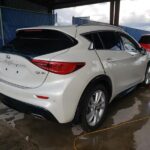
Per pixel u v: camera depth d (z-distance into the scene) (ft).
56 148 9.59
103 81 11.32
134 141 10.23
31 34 11.09
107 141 10.23
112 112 13.58
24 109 9.89
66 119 9.39
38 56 9.25
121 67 12.98
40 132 10.91
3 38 27.02
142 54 16.44
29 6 54.95
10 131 10.86
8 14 27.58
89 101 10.39
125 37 14.56
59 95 8.93
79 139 10.34
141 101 15.72
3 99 10.91
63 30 10.20
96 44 11.36
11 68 10.34
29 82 9.58
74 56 9.53
